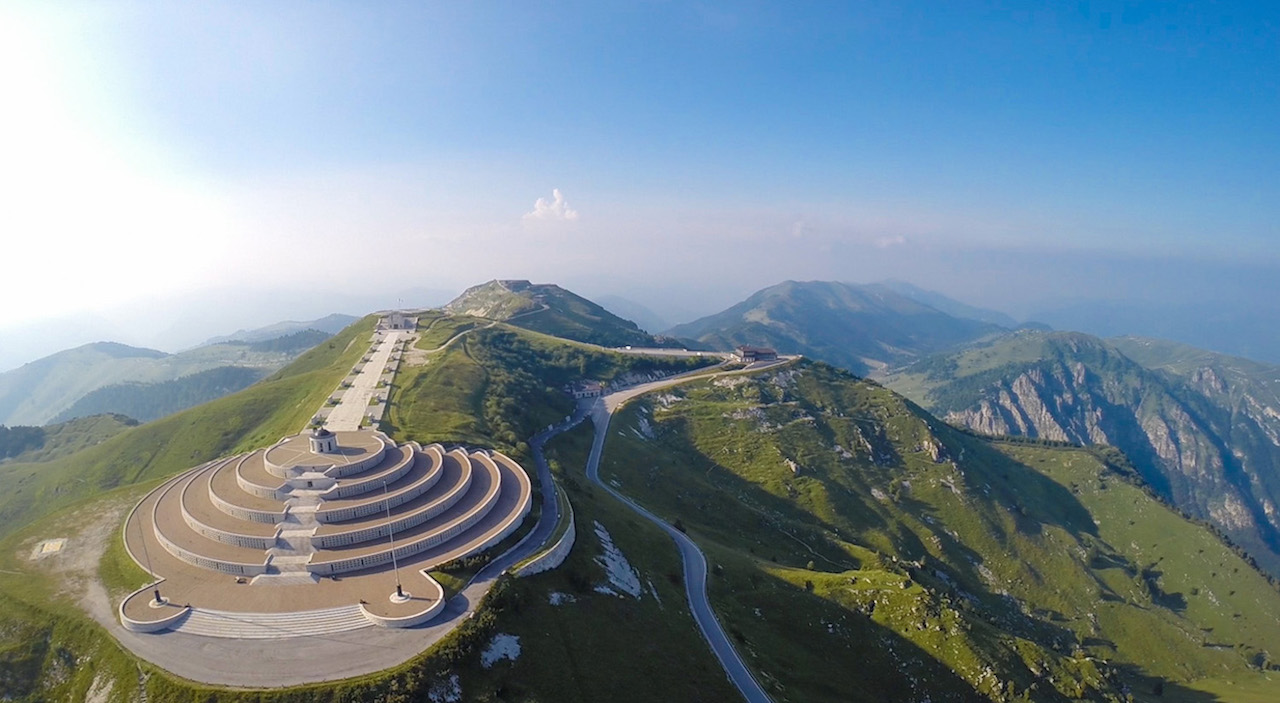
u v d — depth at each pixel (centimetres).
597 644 9725
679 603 12588
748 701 10062
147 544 11150
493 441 17500
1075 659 15125
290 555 10262
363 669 7919
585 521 13812
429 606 9106
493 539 11150
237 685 7694
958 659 13462
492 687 8162
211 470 14362
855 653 13175
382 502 11531
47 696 8400
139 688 7850
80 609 9500
